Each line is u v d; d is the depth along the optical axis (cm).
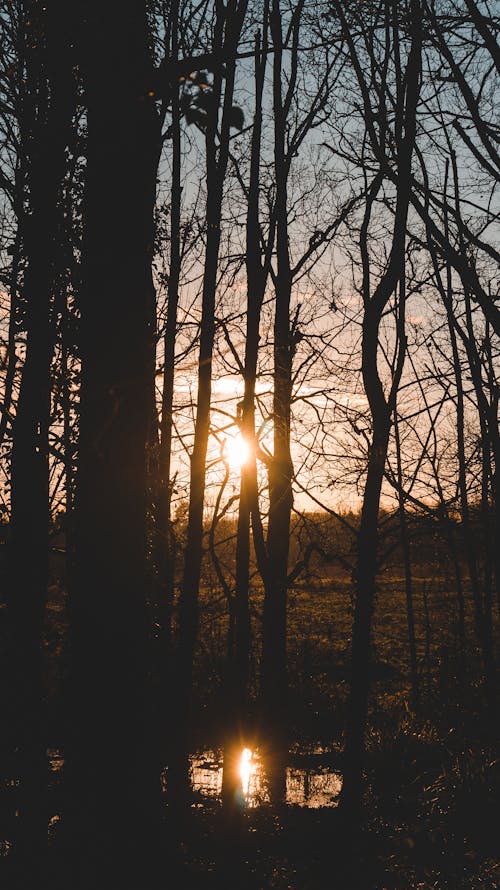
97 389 669
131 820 658
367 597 804
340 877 783
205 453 779
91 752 658
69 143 798
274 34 839
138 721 668
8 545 882
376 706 1645
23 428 878
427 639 1892
